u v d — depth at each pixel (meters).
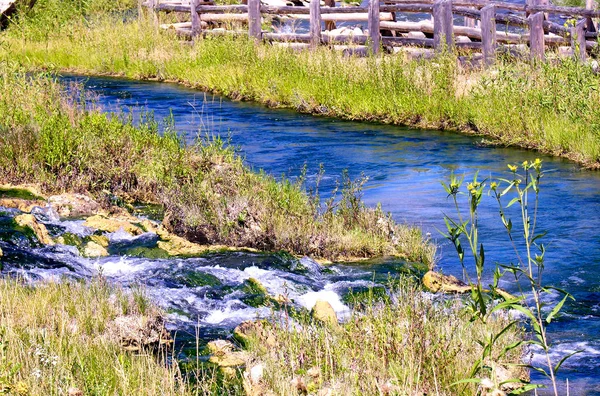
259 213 11.24
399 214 12.38
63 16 29.70
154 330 7.35
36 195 11.91
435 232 11.55
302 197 12.27
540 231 11.45
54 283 7.99
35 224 10.17
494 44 20.66
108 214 11.59
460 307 7.98
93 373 5.88
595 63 19.12
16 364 5.65
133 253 10.11
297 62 22.64
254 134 18.16
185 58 25.39
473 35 21.86
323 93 20.91
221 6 26.33
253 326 7.78
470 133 18.33
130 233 10.86
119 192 12.73
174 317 8.09
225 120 19.66
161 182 12.79
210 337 7.52
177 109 20.72
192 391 6.14
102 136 13.90
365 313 7.66
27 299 7.39
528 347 7.55
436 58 20.50
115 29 28.69
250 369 6.43
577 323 8.27
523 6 20.91
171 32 27.59
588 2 22.28
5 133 13.37
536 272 9.87
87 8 31.55
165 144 14.02
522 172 14.94
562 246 10.80
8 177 12.51
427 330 6.71
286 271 9.81
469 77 20.45
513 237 11.23
